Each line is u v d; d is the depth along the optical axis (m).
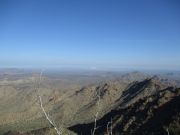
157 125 117.06
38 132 133.25
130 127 130.00
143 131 120.12
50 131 128.88
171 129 102.88
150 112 133.00
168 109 126.62
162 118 120.38
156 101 140.62
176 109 119.75
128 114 143.75
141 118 133.12
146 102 146.38
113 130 136.12
